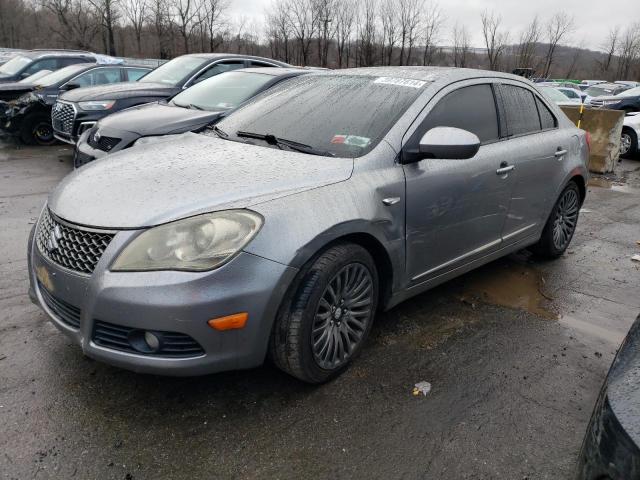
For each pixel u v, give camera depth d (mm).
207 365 2404
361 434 2527
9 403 2623
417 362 3145
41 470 2236
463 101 3639
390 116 3275
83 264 2453
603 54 68000
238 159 3025
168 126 5867
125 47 39125
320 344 2742
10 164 8586
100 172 2941
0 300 3676
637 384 1624
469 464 2373
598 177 9836
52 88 10438
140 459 2320
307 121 3486
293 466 2320
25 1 45750
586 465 1602
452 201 3402
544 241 4754
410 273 3275
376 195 2912
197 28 36781
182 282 2285
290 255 2477
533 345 3418
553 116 4641
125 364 2395
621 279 4637
